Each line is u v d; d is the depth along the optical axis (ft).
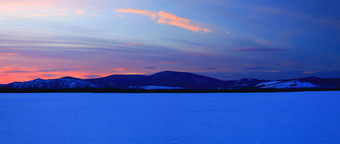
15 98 166.71
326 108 92.43
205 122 61.93
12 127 55.36
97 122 62.13
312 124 57.93
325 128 52.80
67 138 44.04
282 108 93.97
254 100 142.92
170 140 42.75
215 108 96.63
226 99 156.25
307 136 45.11
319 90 351.46
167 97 183.62
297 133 47.73
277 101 131.85
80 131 50.31
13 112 84.79
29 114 79.15
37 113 81.71
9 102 130.62
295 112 80.74
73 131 50.42
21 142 41.39
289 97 169.37
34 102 131.03
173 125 57.62
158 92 298.15
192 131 50.29
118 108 97.76
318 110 85.92
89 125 57.62
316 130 50.65
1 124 59.41
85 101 138.82
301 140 42.16
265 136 45.37
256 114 76.79
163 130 51.47
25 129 52.80
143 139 43.32
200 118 68.80
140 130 51.31
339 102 120.57
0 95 208.95
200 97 182.19
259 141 41.75
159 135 46.60
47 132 49.24
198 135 46.55
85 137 44.78
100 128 53.57
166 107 101.71
